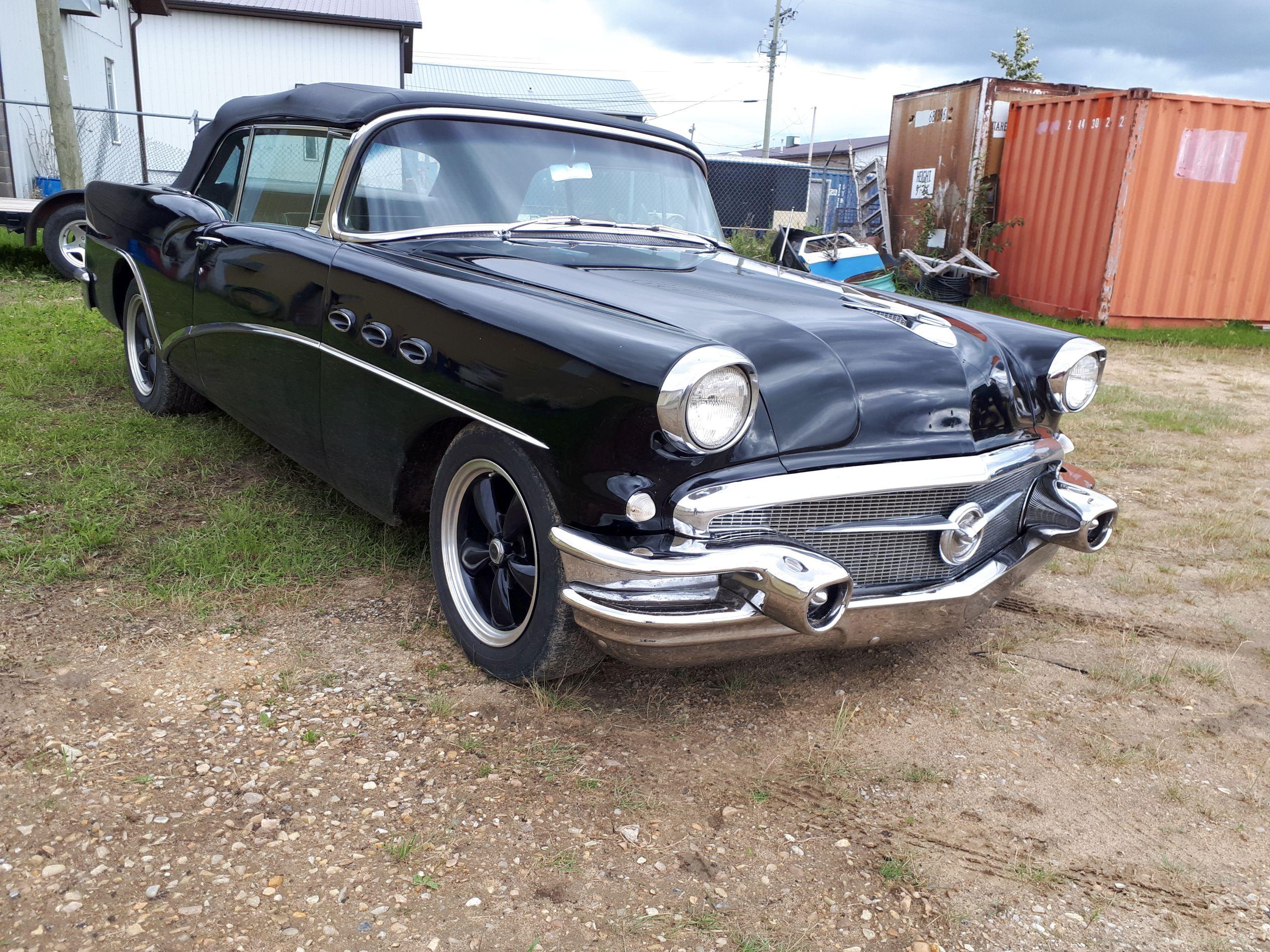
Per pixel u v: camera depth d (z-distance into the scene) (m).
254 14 17.41
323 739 2.26
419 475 2.88
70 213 8.80
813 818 2.12
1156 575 3.70
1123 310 11.34
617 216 3.44
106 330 6.56
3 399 4.76
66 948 1.60
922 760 2.38
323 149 3.25
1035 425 2.80
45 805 1.94
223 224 3.62
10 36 10.97
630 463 2.12
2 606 2.76
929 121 13.77
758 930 1.77
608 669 2.72
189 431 4.39
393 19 17.92
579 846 1.96
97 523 3.32
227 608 2.88
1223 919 1.88
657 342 2.11
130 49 16.30
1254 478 5.11
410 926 1.71
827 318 2.63
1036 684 2.81
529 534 2.46
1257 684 2.87
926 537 2.46
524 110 3.39
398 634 2.82
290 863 1.85
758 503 2.13
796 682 2.74
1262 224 11.40
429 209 3.04
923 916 1.84
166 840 1.88
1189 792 2.31
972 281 13.11
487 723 2.39
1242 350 10.41
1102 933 1.82
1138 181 10.87
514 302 2.41
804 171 21.23
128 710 2.31
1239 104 10.85
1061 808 2.21
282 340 3.16
